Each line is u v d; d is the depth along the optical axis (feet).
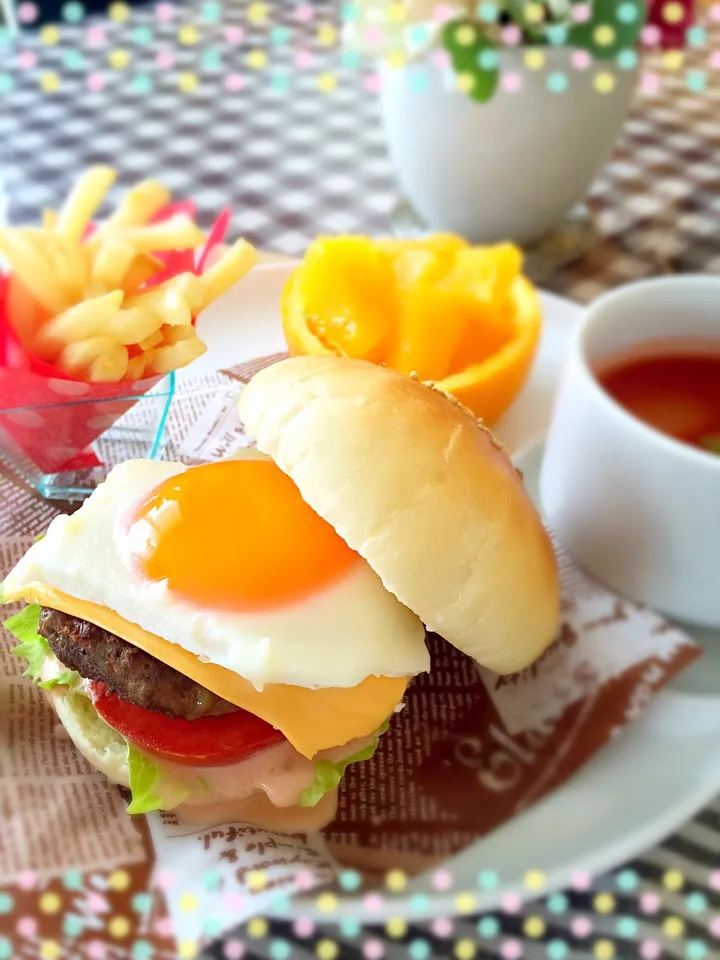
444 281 0.80
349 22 0.94
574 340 0.65
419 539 0.51
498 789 0.55
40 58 1.43
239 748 0.55
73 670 0.57
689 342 0.69
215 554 0.53
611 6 0.89
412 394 0.56
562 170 0.99
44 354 0.70
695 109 1.41
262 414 0.56
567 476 0.65
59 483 0.74
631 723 0.59
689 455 0.55
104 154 1.23
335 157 1.28
